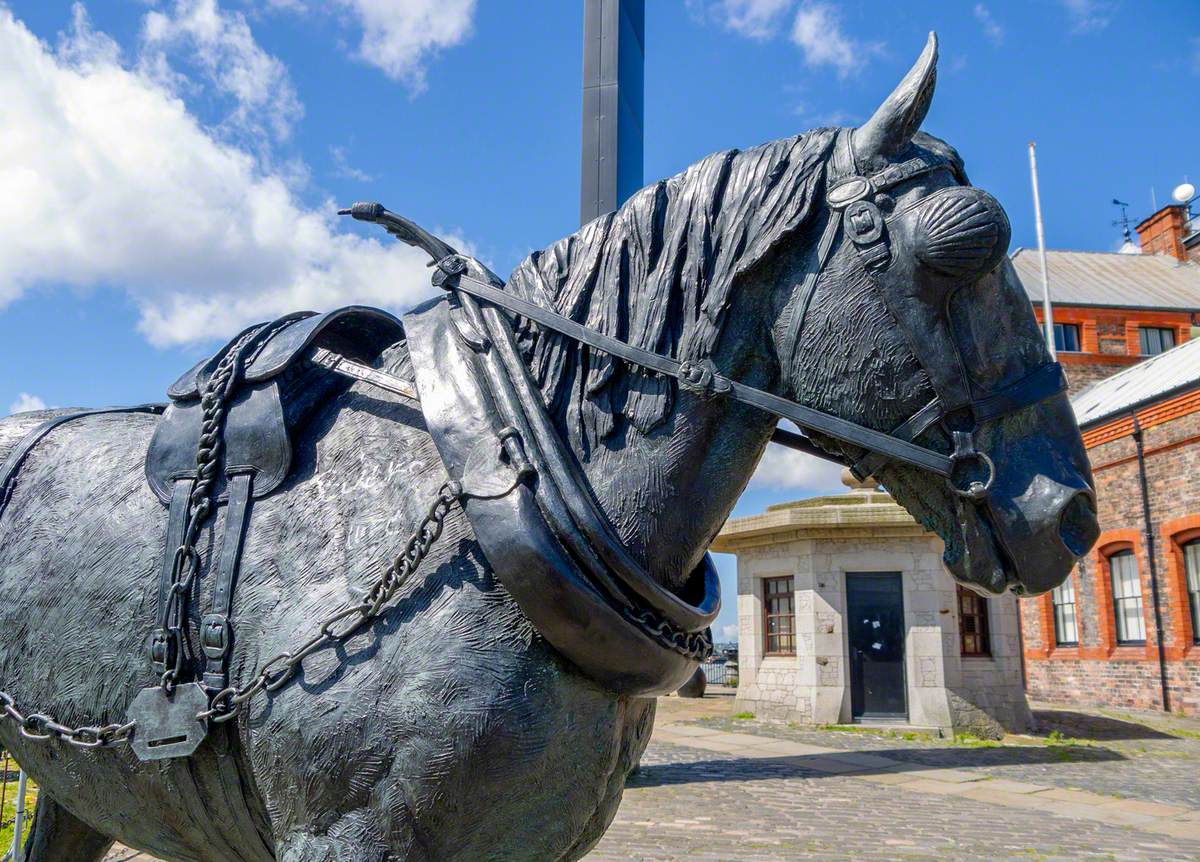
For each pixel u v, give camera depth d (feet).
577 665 4.49
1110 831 20.76
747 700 42.57
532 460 4.54
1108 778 28.32
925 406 4.54
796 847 18.08
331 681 4.46
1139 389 62.28
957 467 4.55
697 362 4.84
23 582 5.63
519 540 4.30
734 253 4.83
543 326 5.09
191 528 5.11
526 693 4.37
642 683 4.58
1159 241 111.86
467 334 5.00
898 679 38.27
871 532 38.75
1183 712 51.72
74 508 5.72
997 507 4.48
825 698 38.47
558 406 4.97
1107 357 95.66
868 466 4.90
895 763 30.12
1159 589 54.34
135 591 5.23
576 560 4.43
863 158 4.73
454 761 4.23
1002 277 4.66
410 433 5.01
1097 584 59.88
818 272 4.71
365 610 4.46
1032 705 59.93
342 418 5.26
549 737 4.41
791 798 23.93
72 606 5.39
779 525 39.58
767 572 42.19
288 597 4.75
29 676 5.49
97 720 5.23
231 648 4.85
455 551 4.57
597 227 5.27
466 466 4.59
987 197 4.49
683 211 5.02
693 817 21.07
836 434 4.65
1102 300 98.12
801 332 4.74
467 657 4.34
